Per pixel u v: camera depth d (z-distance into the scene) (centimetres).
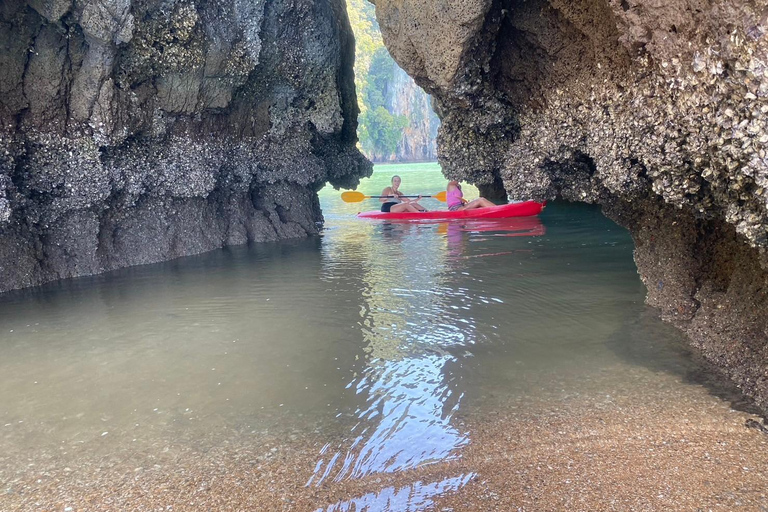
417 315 527
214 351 459
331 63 973
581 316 500
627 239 850
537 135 514
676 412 332
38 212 688
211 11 766
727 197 307
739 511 250
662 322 473
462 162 613
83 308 589
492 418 338
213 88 816
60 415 364
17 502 281
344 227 1133
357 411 354
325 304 573
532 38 489
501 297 568
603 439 310
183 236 867
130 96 723
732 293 396
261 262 799
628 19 341
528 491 272
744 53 250
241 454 313
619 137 399
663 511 253
